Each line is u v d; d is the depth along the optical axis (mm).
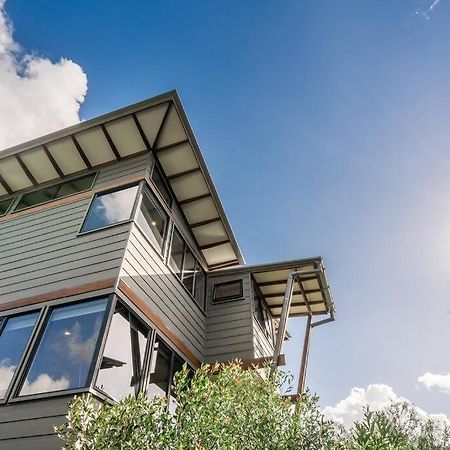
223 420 3582
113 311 6211
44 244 8078
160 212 9133
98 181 9141
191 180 9961
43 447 4957
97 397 5320
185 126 8859
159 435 3279
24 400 5512
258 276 11406
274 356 8531
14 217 9312
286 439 3441
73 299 6641
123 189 8570
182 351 8500
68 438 3457
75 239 7785
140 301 7199
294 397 4910
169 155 9500
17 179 9992
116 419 3336
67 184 9586
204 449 3295
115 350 6039
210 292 11195
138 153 9398
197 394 3656
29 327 6648
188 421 3453
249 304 10484
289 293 9781
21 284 7480
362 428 3439
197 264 11008
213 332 10211
